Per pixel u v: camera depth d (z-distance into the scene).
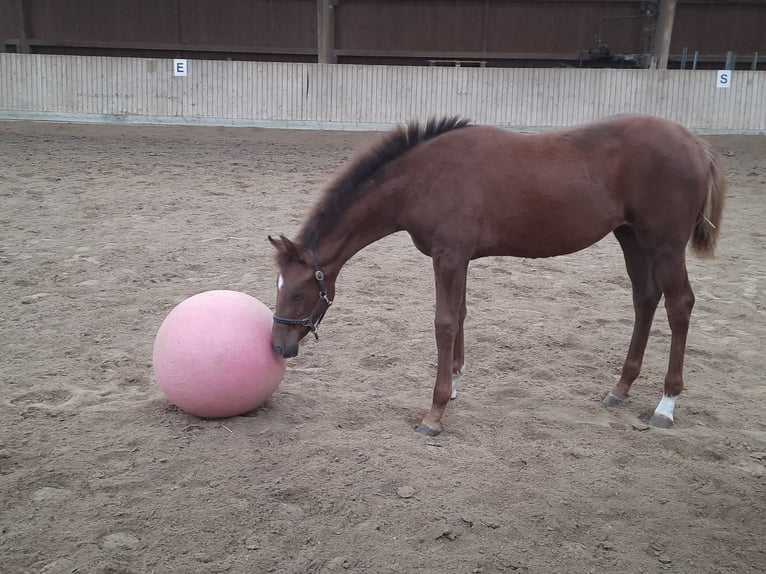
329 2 19.73
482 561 2.85
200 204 10.22
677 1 20.11
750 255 8.39
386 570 2.78
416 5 20.97
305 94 17.97
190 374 3.77
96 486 3.29
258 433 3.86
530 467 3.62
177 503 3.17
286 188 11.62
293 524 3.05
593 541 3.03
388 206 3.86
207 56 21.86
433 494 3.31
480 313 6.21
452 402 4.40
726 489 3.47
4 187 10.75
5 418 3.95
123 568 2.72
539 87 17.61
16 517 3.04
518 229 3.85
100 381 4.54
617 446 3.89
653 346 5.52
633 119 3.98
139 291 6.39
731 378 4.91
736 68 20.86
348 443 3.77
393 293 6.70
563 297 6.75
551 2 20.69
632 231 4.22
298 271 3.70
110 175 12.11
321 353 5.16
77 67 17.91
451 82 17.72
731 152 16.09
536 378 4.86
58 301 6.05
